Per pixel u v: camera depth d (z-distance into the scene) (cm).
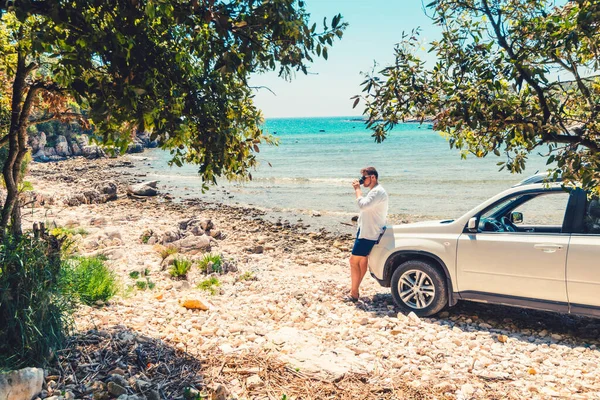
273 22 339
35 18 439
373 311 760
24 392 367
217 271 1010
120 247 1196
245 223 1919
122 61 334
